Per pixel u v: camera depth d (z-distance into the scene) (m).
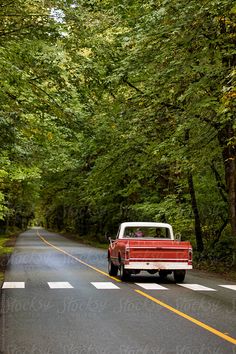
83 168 48.81
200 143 25.67
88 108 23.33
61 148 37.38
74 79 21.19
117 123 33.25
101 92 23.77
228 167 26.05
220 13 20.11
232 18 19.75
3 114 19.78
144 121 28.03
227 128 24.09
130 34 25.06
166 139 28.36
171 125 27.66
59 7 18.77
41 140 23.83
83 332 10.71
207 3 19.69
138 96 28.44
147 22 23.17
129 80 31.59
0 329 10.98
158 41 23.14
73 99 22.67
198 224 32.91
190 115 24.02
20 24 18.84
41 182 59.22
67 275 22.91
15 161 24.77
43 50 19.81
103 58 21.83
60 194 72.62
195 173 29.66
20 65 19.98
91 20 20.78
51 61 20.16
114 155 35.97
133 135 30.55
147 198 40.47
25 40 19.53
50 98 21.41
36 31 19.00
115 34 26.81
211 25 21.59
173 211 34.59
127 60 24.25
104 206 56.00
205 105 21.41
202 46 22.69
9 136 20.91
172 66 22.69
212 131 25.31
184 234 37.66
